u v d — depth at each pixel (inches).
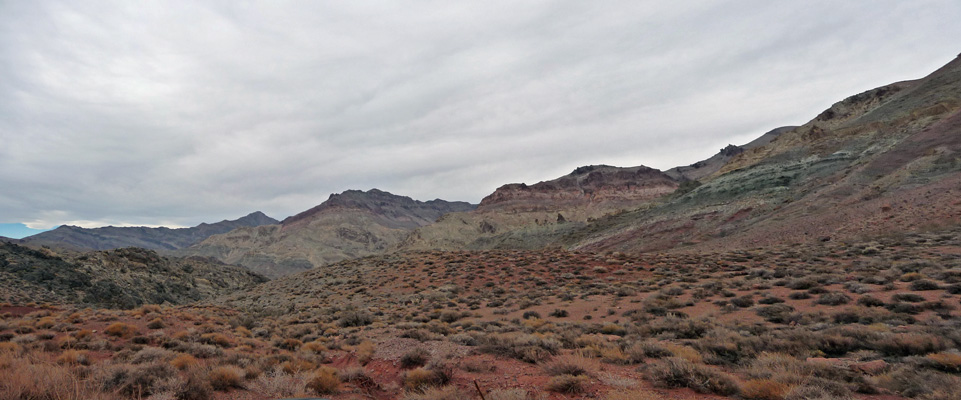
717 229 3678.6
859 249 1571.1
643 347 494.9
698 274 1419.8
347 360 554.9
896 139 3742.6
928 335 434.0
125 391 345.1
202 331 781.9
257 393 386.9
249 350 671.8
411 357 493.0
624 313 872.9
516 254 2375.7
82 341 609.9
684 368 377.1
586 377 385.7
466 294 1528.1
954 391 295.4
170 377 374.6
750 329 603.2
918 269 1002.7
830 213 2625.5
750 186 4441.4
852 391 327.3
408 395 379.6
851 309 655.8
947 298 677.3
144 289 3535.9
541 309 1067.3
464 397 348.5
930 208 2001.7
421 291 1640.0
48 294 2591.0
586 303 1083.9
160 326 775.1
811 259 1473.9
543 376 410.0
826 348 471.2
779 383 336.5
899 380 335.6
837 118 6688.0
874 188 2743.6
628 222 5649.6
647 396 336.2
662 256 2054.6
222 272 5221.5
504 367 453.1
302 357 539.2
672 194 6343.5
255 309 1774.1
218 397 369.7
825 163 4183.1
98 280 3161.9
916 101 4675.2
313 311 1413.6
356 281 1966.0
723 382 357.1
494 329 774.5
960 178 2199.8
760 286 1016.2
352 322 991.0
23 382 296.0
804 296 837.8
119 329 697.6
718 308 833.5
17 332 676.7
